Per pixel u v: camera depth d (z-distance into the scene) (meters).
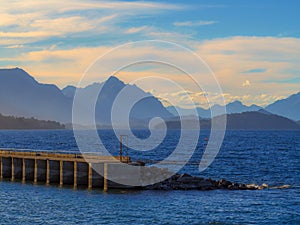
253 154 126.00
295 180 72.12
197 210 46.47
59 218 43.03
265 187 60.84
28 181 63.47
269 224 42.25
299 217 44.50
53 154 61.31
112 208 46.44
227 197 52.88
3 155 67.75
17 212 45.38
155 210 45.97
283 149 147.88
